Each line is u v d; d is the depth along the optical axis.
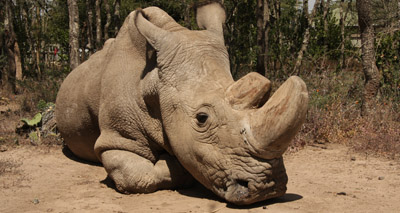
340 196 5.17
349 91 10.88
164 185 5.48
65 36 25.94
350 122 9.18
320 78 11.20
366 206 4.79
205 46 4.98
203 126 4.50
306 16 17.81
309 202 4.88
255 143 4.10
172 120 4.88
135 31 5.82
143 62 5.74
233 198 4.33
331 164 6.91
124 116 5.68
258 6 14.25
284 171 4.34
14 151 8.05
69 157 7.77
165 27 5.68
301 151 7.91
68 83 7.34
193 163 4.67
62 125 7.33
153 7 6.05
